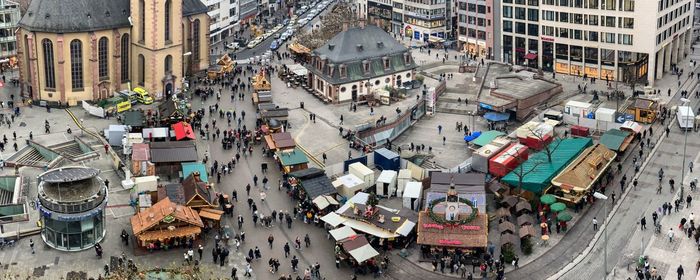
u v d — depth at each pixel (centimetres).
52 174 15450
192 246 15500
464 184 16888
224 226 16288
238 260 15188
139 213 15825
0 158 18975
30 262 14912
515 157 18088
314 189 16900
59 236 15212
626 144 19588
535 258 15138
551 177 17125
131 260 14775
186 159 18425
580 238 15800
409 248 15538
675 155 19550
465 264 14950
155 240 15262
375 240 15625
